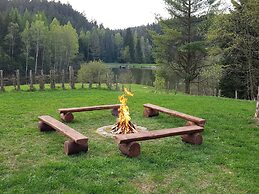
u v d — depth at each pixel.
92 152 7.19
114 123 10.19
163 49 28.30
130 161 6.61
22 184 5.37
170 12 27.48
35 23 61.56
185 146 7.77
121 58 100.25
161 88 29.78
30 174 5.76
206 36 23.89
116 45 103.44
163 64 28.75
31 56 62.62
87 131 9.13
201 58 27.31
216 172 6.21
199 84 29.23
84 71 37.09
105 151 7.29
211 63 26.56
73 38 67.62
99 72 35.78
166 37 27.30
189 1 26.77
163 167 6.38
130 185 5.49
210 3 26.55
